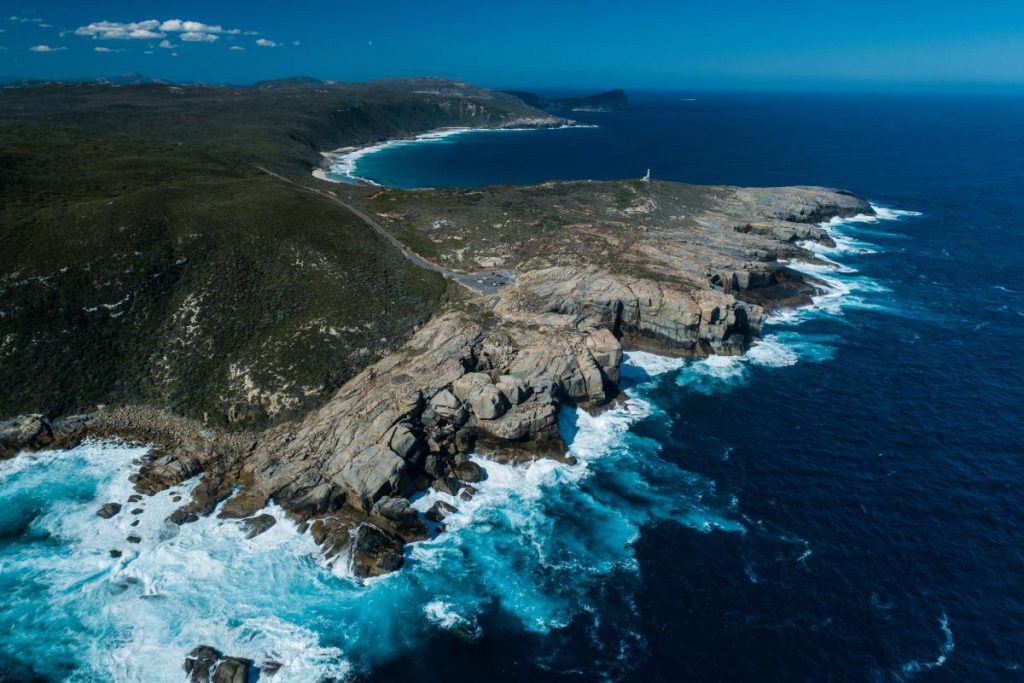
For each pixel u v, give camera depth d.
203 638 42.72
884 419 70.88
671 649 43.00
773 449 65.31
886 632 44.12
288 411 64.50
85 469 57.22
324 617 44.72
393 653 42.38
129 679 39.72
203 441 60.91
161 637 42.66
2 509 52.53
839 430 68.75
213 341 71.38
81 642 42.09
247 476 56.66
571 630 44.44
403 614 45.19
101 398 64.69
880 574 49.22
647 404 73.38
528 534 53.06
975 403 74.12
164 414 63.78
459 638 43.62
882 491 58.88
